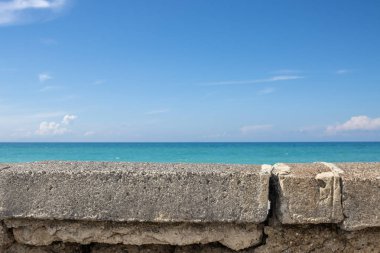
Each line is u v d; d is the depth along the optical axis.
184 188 3.25
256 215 3.24
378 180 3.25
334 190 3.26
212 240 3.37
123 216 3.26
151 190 3.26
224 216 3.24
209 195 3.25
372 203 3.25
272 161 40.25
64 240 3.42
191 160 41.50
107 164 3.60
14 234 3.45
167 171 3.29
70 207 3.28
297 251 3.41
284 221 3.26
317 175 3.29
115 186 3.28
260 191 3.25
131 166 3.49
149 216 3.25
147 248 3.52
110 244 3.53
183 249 3.49
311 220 3.26
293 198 3.26
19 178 3.32
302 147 72.62
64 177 3.29
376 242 3.40
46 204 3.29
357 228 3.25
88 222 3.38
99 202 3.27
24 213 3.30
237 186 3.25
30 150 61.94
